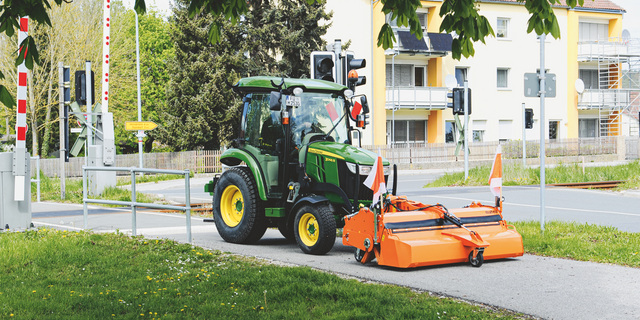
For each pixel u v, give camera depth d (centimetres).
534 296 726
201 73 3884
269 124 1123
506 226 970
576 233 1192
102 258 926
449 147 4216
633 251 987
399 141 4338
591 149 4606
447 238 896
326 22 4050
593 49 4747
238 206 1155
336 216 1052
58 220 1495
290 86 1094
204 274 824
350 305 671
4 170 1190
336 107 1141
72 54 4450
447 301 702
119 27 4888
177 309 669
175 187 3144
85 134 2089
